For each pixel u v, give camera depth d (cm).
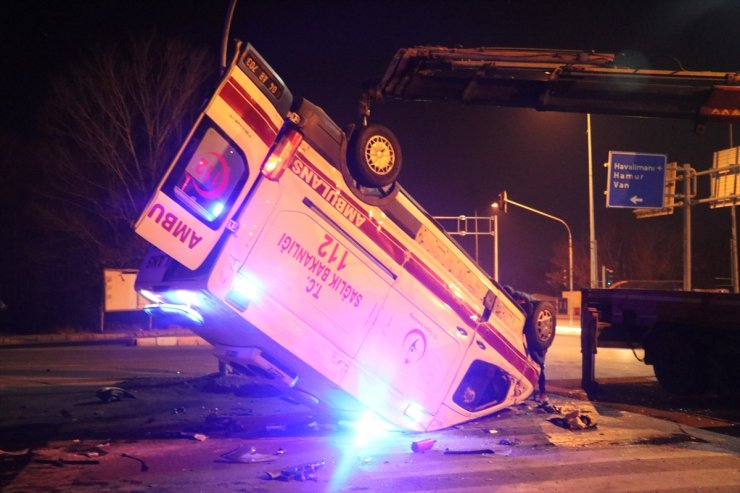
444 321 888
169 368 1730
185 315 847
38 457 782
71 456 785
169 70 3048
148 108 3050
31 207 3262
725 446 871
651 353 1405
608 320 1523
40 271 3506
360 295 816
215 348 905
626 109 1026
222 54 772
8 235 3478
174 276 798
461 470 745
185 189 722
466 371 914
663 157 3036
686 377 1328
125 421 1003
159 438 888
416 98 995
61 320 3575
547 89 1004
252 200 743
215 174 734
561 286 7112
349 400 838
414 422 873
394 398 849
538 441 889
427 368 873
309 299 778
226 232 738
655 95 1019
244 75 743
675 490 674
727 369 1272
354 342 810
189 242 723
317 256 784
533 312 1012
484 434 926
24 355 2173
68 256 3397
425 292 870
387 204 838
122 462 765
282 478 704
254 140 745
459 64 970
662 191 3036
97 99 2967
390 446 853
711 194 2922
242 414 1059
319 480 703
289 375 834
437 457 802
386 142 823
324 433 924
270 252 754
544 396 1131
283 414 1058
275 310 757
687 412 1142
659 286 4269
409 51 952
